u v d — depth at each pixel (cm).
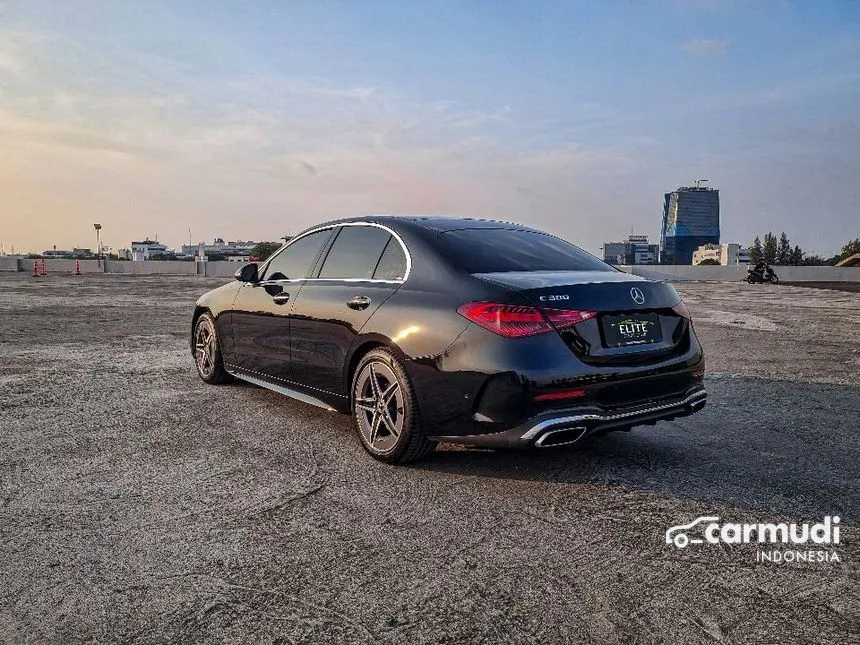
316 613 215
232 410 485
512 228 433
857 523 291
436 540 269
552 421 312
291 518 290
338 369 403
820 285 3098
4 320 1091
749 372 670
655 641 200
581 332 322
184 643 198
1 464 360
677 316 361
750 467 364
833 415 487
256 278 505
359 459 374
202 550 259
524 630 206
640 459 377
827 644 200
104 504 305
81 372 632
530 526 283
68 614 213
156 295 1772
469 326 327
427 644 198
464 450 390
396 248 396
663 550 262
